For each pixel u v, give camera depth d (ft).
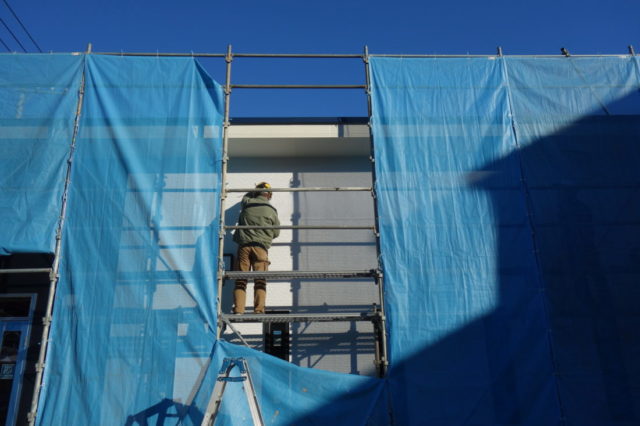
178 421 19.57
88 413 19.45
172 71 24.53
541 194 23.30
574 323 21.38
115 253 21.53
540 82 25.31
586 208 23.16
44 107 23.54
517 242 22.56
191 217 22.34
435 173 23.49
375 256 28.27
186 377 20.16
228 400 19.83
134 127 23.47
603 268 22.26
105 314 20.71
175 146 23.30
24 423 23.77
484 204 23.07
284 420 19.74
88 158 22.84
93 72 24.23
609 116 24.77
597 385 20.59
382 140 23.98
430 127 24.26
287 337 26.17
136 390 19.89
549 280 21.98
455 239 22.49
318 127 28.19
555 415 20.15
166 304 21.06
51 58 24.39
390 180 23.30
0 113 23.30
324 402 20.01
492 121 24.45
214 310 21.09
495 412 20.17
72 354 20.12
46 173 22.48
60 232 21.54
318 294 27.17
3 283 26.25
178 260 21.66
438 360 20.75
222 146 23.73
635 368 20.90
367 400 20.15
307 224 28.76
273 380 20.21
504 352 20.95
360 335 26.37
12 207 21.83
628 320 21.54
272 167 30.19
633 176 23.80
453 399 20.26
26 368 24.56
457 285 21.84
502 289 21.85
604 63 25.81
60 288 20.92
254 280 24.90
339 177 30.12
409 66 25.40
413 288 21.74
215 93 24.36
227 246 28.48
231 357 19.93
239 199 29.53
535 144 24.14
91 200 22.22
